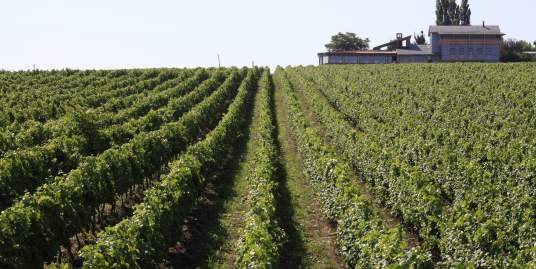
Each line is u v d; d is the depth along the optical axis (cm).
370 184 1983
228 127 2656
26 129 2647
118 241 1118
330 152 2017
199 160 1930
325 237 1570
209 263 1377
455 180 1817
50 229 1298
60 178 1534
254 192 1606
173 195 1475
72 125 2312
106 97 4038
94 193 1557
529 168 1753
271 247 1213
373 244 1157
